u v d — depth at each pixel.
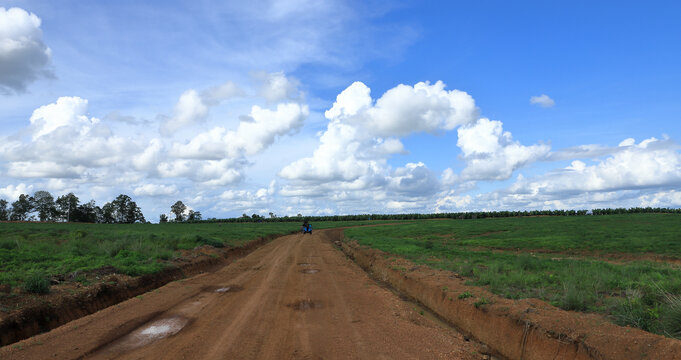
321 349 6.88
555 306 8.43
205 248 25.16
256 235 43.31
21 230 34.91
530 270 14.00
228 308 10.09
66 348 6.75
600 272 11.82
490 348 7.93
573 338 6.41
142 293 13.09
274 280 14.98
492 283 11.11
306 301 11.08
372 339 7.54
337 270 18.30
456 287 11.16
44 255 16.39
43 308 9.03
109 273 13.70
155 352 6.57
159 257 19.03
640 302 7.75
